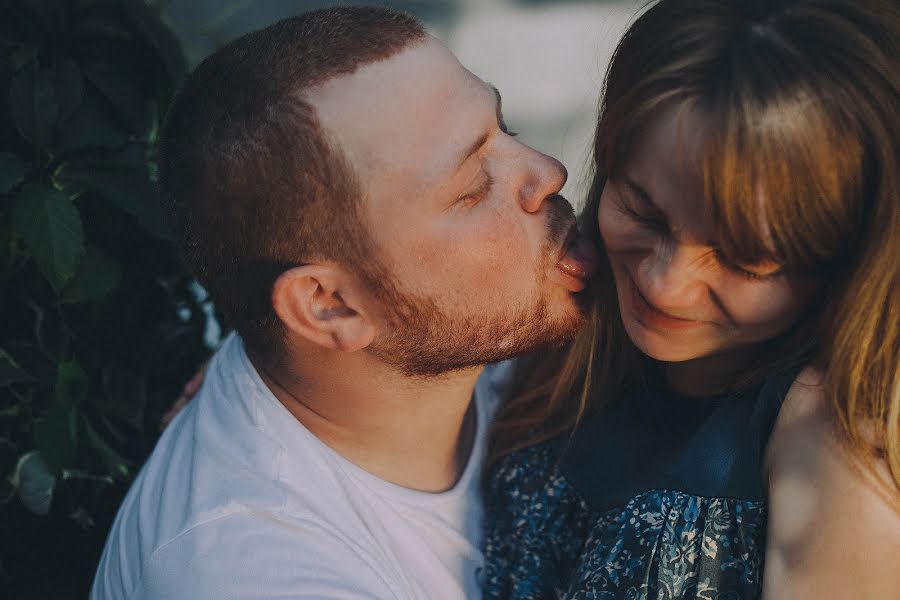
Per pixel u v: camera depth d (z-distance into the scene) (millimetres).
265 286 1326
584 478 1291
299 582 1181
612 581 1187
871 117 951
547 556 1327
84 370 1508
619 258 1143
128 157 1438
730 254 999
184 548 1228
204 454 1338
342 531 1266
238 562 1194
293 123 1247
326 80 1254
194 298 1677
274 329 1338
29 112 1322
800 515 1053
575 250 1329
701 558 1135
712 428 1164
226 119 1277
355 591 1193
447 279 1283
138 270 1542
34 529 1483
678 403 1282
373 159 1242
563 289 1340
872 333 1015
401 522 1334
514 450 1405
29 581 1489
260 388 1386
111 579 1338
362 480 1340
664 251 1057
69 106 1371
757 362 1155
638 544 1178
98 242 1478
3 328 1424
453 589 1336
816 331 1092
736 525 1130
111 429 1523
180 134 1324
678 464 1172
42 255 1300
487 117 1306
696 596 1131
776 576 1069
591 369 1345
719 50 976
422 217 1258
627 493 1221
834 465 1036
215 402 1421
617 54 1104
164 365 1604
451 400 1374
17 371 1380
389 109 1251
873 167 975
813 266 1025
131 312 1537
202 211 1323
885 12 970
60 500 1494
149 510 1335
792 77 940
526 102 3535
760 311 1054
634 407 1308
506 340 1334
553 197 1366
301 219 1271
